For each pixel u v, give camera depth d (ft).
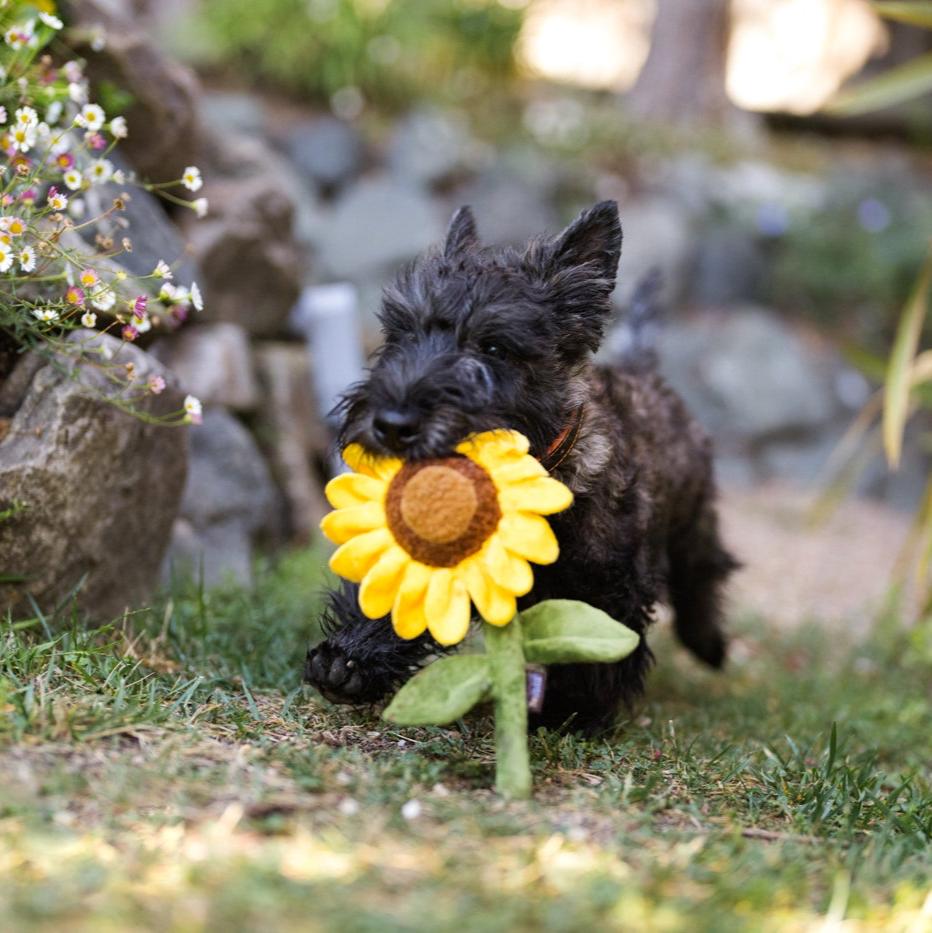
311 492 7.49
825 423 12.75
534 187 13.56
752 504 11.39
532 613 4.61
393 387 4.66
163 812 4.10
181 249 6.33
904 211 14.75
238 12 13.76
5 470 4.99
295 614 6.02
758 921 3.90
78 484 5.15
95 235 5.78
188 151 6.73
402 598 4.53
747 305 13.74
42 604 5.16
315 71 13.87
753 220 14.17
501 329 4.82
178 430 5.59
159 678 4.91
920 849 4.52
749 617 7.91
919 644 6.95
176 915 3.72
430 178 13.24
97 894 3.76
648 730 5.32
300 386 7.77
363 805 4.26
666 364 12.64
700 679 6.60
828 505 7.60
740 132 16.88
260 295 7.45
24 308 5.03
